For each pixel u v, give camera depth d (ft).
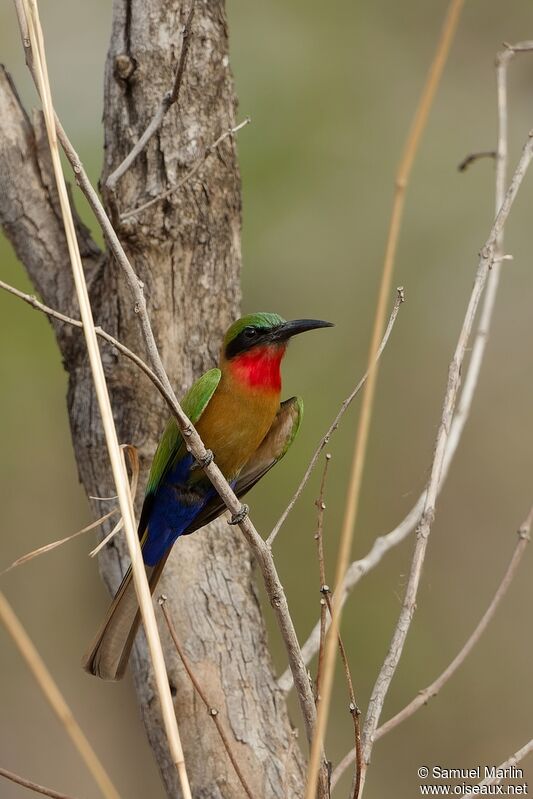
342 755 48.80
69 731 16.38
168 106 24.61
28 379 47.47
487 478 55.36
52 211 28.17
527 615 53.98
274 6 49.11
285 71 48.29
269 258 48.65
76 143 44.83
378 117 50.85
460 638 52.90
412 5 51.72
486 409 55.47
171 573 26.63
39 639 54.75
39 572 54.70
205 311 27.68
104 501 26.89
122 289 26.96
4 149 27.99
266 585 19.67
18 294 17.81
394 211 16.83
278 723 25.04
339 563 16.31
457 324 52.19
